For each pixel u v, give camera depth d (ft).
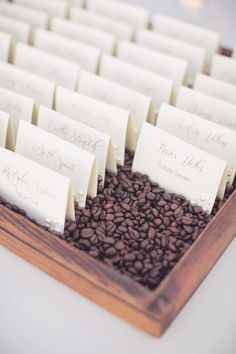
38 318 1.10
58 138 1.29
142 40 1.94
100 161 1.36
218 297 1.16
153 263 1.17
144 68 1.81
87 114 1.48
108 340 1.07
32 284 1.16
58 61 1.71
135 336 1.07
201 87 1.64
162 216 1.30
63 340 1.07
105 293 1.07
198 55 1.83
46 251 1.13
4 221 1.19
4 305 1.12
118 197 1.35
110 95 1.58
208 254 1.15
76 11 2.09
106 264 1.15
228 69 1.75
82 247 1.20
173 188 1.38
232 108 1.47
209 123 1.38
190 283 1.08
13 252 1.22
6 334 1.08
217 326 1.11
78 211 1.29
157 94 1.65
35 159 1.35
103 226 1.25
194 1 3.20
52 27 2.02
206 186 1.31
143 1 3.18
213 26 2.91
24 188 1.26
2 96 1.52
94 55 1.78
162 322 1.02
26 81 1.61
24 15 2.08
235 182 1.44
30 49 1.77
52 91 1.57
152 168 1.40
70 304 1.13
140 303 1.03
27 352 1.06
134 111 1.55
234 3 3.18
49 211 1.24
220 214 1.25
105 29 2.04
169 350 1.05
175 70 1.73
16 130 1.53
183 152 1.32
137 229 1.26
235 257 1.26
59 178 1.19
